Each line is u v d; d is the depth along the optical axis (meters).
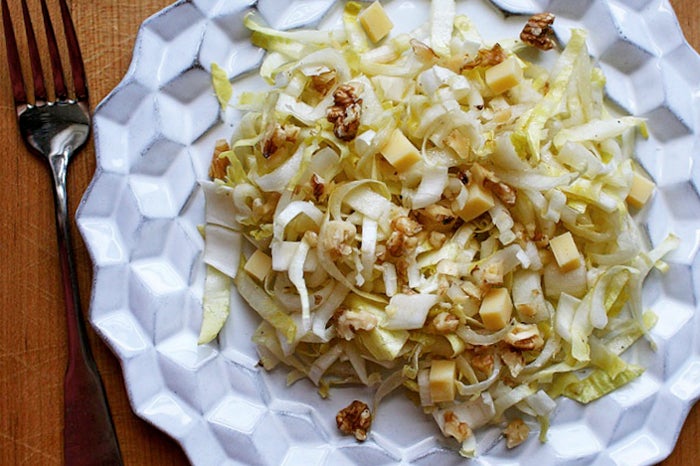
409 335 0.37
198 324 0.39
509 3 0.40
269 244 0.38
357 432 0.38
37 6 0.40
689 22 0.41
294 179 0.37
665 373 0.39
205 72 0.39
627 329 0.39
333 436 0.39
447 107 0.37
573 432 0.39
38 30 0.40
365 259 0.37
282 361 0.39
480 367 0.38
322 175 0.37
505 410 0.39
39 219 0.39
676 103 0.40
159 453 0.39
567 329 0.38
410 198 0.37
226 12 0.39
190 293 0.39
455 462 0.39
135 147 0.39
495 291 0.37
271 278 0.38
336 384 0.39
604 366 0.39
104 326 0.38
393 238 0.37
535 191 0.37
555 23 0.40
